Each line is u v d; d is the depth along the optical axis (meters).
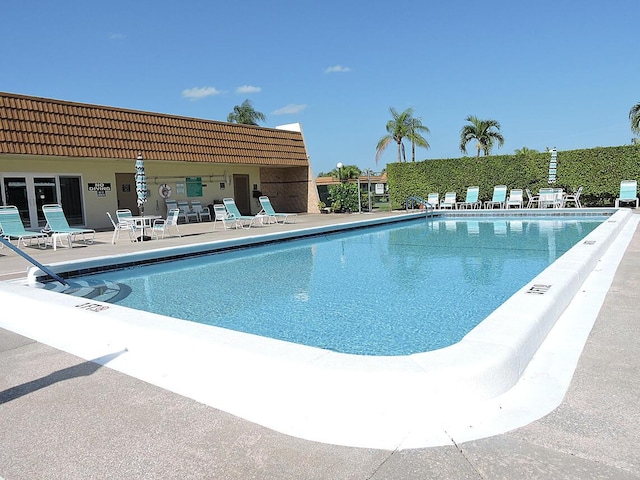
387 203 28.91
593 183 19.12
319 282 7.23
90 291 6.91
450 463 1.98
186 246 9.70
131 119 16.08
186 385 2.91
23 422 2.49
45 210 10.88
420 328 4.85
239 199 21.81
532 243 11.03
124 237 12.95
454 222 17.42
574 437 2.12
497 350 2.64
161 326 3.43
